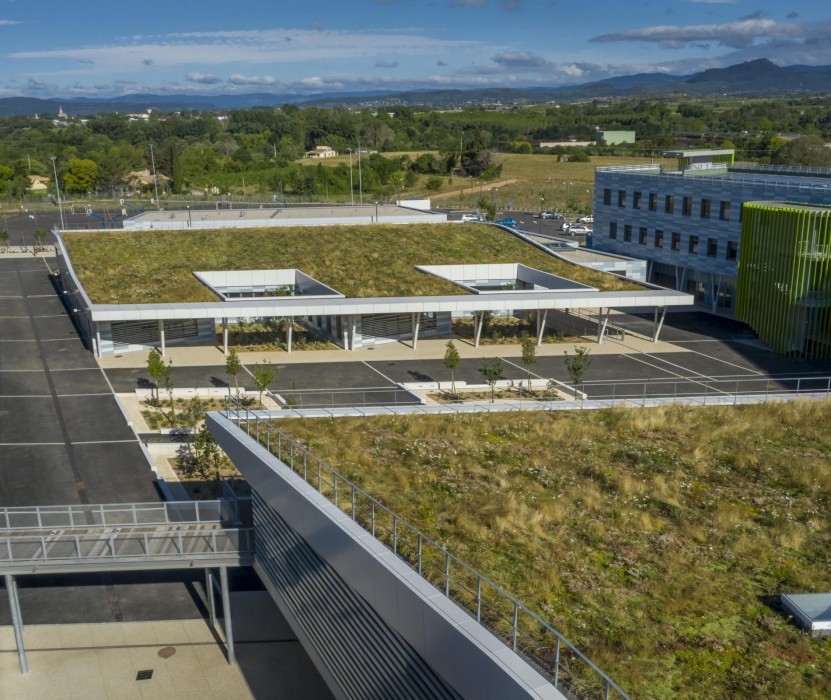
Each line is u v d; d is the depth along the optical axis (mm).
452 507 19031
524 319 57156
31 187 142375
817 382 43250
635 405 28234
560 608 14891
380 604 15484
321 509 17703
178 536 22688
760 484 21016
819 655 13680
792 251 47625
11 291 68188
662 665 13352
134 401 41062
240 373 44906
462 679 13109
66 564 21906
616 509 19297
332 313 46250
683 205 63562
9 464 34000
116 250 59594
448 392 41781
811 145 131000
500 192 136875
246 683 21969
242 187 138500
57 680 21969
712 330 54938
